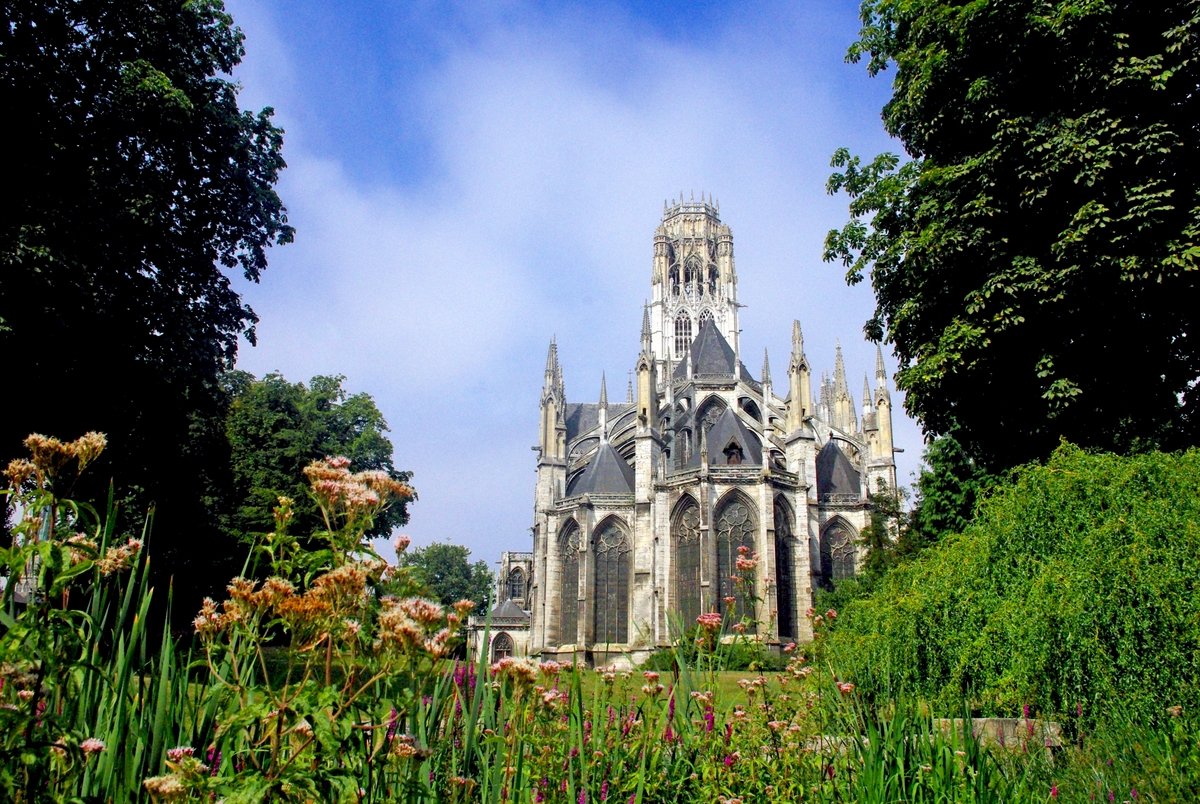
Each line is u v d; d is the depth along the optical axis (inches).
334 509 285.1
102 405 1262.3
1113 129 971.3
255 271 1621.6
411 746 253.9
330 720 236.8
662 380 4252.0
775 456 3257.9
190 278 1475.1
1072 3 985.5
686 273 5629.9
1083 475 725.3
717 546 2827.3
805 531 2864.2
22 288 1104.2
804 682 578.9
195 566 1879.9
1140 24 1019.3
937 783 377.7
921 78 1112.2
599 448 3351.4
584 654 2800.2
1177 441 1063.6
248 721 237.0
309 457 2484.0
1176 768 433.7
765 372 3540.8
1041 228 1051.9
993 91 1035.9
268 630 278.1
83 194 1207.6
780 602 2792.8
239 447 2453.2
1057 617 584.4
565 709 408.2
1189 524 597.6
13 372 1144.8
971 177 1071.6
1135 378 1036.5
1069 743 530.3
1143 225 923.4
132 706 275.7
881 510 2694.4
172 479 1553.9
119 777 251.1
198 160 1443.2
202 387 1439.5
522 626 4411.9
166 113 1306.6
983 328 1031.6
